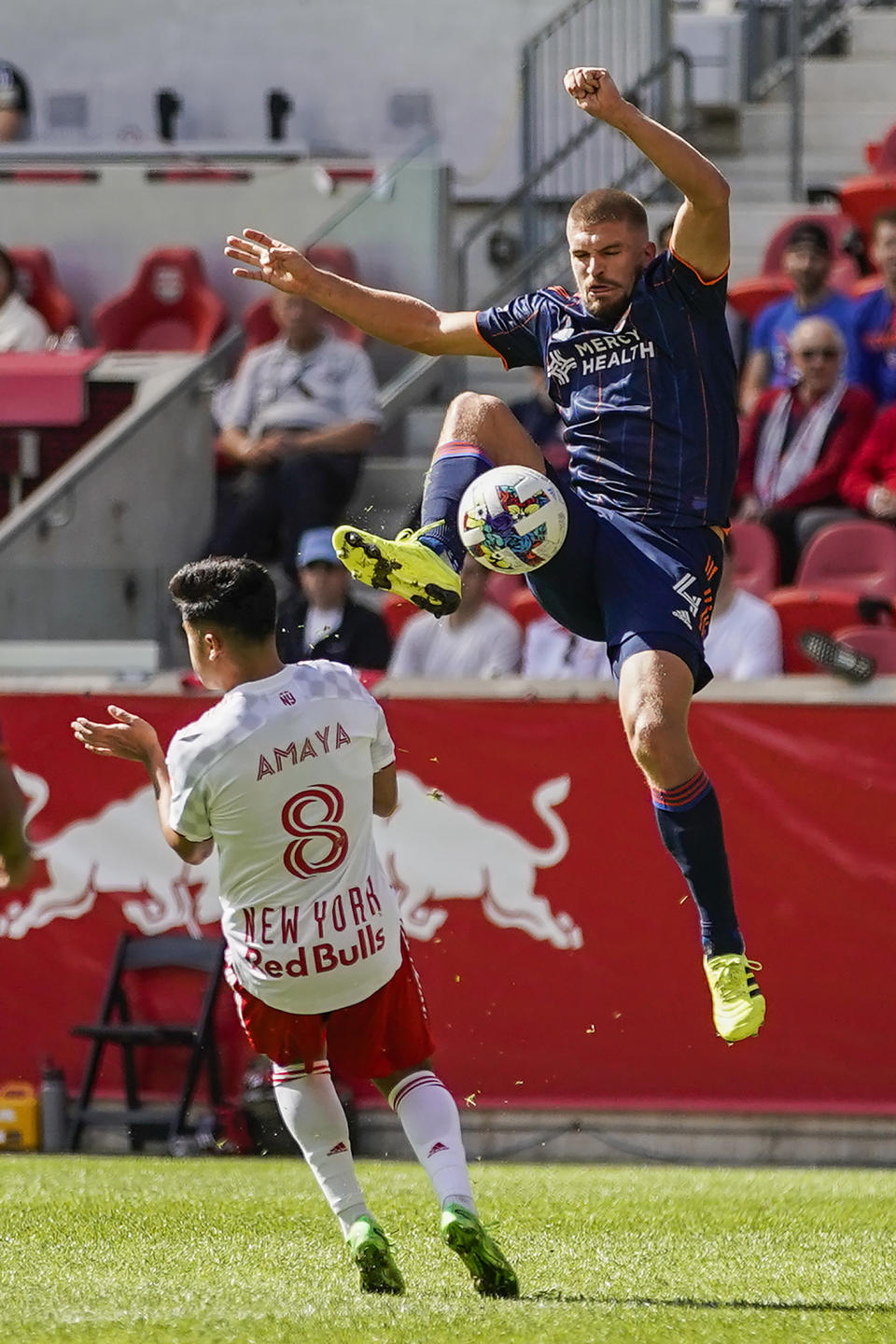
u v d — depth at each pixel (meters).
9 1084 28.97
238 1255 17.11
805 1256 17.45
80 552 35.12
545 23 59.16
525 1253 17.62
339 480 37.62
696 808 14.48
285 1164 26.36
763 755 27.69
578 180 56.22
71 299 51.41
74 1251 17.36
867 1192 23.16
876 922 27.42
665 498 14.92
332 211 50.59
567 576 15.16
